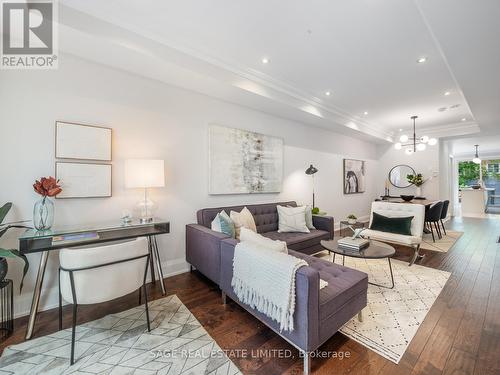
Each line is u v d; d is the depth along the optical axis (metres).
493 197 9.86
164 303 2.26
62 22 1.83
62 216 2.26
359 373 1.43
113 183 2.54
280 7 1.95
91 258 1.55
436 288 2.53
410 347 1.65
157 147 2.84
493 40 2.04
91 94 2.39
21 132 2.07
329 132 5.36
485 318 1.97
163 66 2.46
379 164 7.03
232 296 2.08
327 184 5.33
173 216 2.99
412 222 3.49
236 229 2.87
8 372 1.44
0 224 1.84
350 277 1.89
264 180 3.96
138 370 1.45
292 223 3.55
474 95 3.29
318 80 3.32
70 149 2.28
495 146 8.11
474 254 3.69
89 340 1.72
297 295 1.44
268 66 2.93
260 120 3.93
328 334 1.55
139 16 2.06
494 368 1.45
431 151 6.11
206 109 3.27
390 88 3.57
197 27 2.21
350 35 2.32
